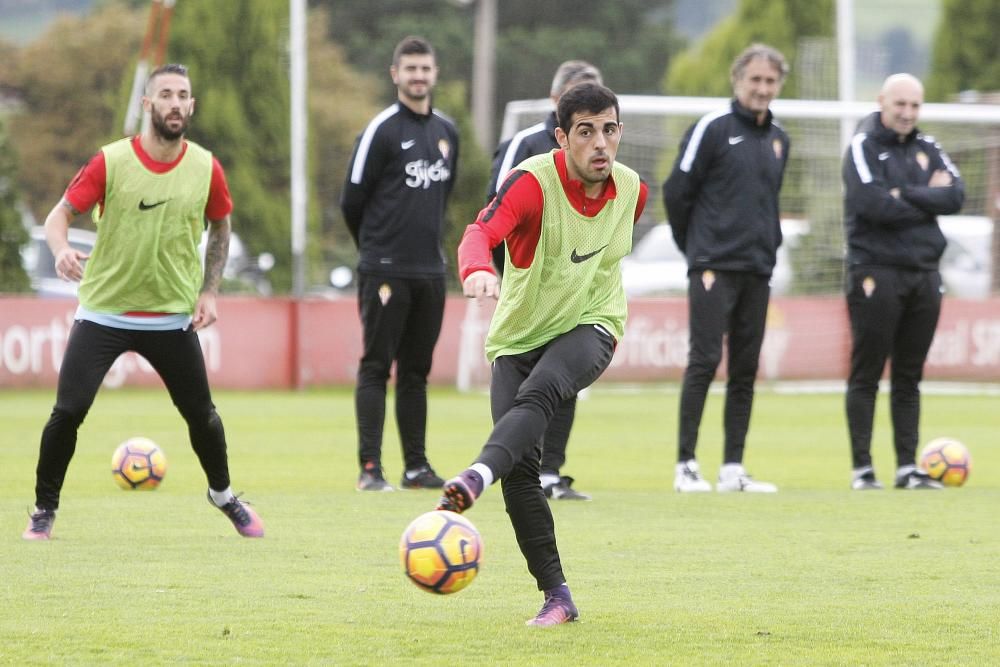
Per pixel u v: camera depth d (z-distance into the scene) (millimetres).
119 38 115062
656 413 48344
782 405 52344
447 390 58719
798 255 60469
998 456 35156
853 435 27969
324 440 37562
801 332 59469
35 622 15109
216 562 18766
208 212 20812
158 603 16125
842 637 14664
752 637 14641
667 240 63531
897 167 27453
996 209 60438
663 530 21875
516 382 15547
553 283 15336
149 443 27141
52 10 154750
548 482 25672
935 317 27875
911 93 27172
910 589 17250
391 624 15156
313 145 74688
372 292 26922
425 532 14383
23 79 113875
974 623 15367
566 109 14984
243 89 73562
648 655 13844
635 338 58562
